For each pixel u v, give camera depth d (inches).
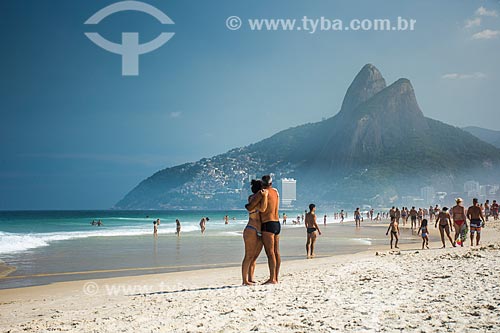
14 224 2578.7
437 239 1015.0
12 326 245.8
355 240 1050.1
